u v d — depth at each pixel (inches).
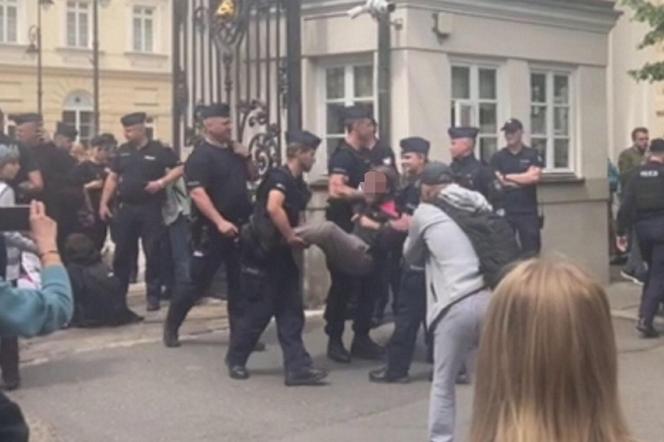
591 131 530.3
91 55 1648.6
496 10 471.5
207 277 367.2
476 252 248.5
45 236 126.8
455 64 457.4
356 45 444.5
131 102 1696.6
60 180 455.5
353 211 360.5
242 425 287.0
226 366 347.9
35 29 1581.0
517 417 81.9
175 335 377.7
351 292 358.3
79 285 410.0
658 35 447.5
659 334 413.4
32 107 1604.3
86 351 370.6
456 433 268.4
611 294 509.7
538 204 483.5
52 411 299.3
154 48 1708.9
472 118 465.7
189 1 478.6
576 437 80.8
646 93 670.5
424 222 253.9
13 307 117.7
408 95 434.9
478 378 86.0
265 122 431.8
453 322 247.1
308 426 286.0
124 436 277.0
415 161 359.9
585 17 520.7
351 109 361.1
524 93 490.3
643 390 325.1
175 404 306.8
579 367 81.2
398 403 308.8
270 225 321.7
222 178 346.9
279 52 427.2
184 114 480.1
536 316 82.1
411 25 434.9
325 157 456.8
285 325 329.7
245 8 444.1
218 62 455.5
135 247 432.8
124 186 428.5
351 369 351.6
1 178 332.8
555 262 85.7
